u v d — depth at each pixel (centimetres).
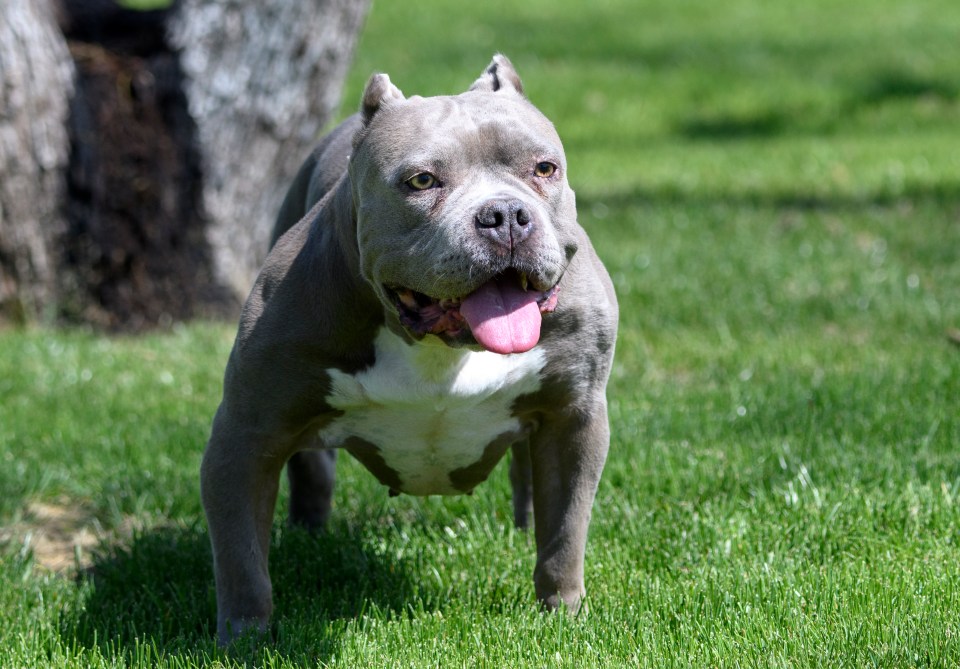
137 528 941
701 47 3422
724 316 1410
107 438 1091
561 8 4119
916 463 941
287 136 1529
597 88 2955
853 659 661
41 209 1427
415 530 901
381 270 662
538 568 757
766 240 1739
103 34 1514
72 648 727
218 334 1428
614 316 746
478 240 622
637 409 1114
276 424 716
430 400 713
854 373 1180
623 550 841
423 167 651
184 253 1491
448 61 3222
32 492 1003
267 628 714
